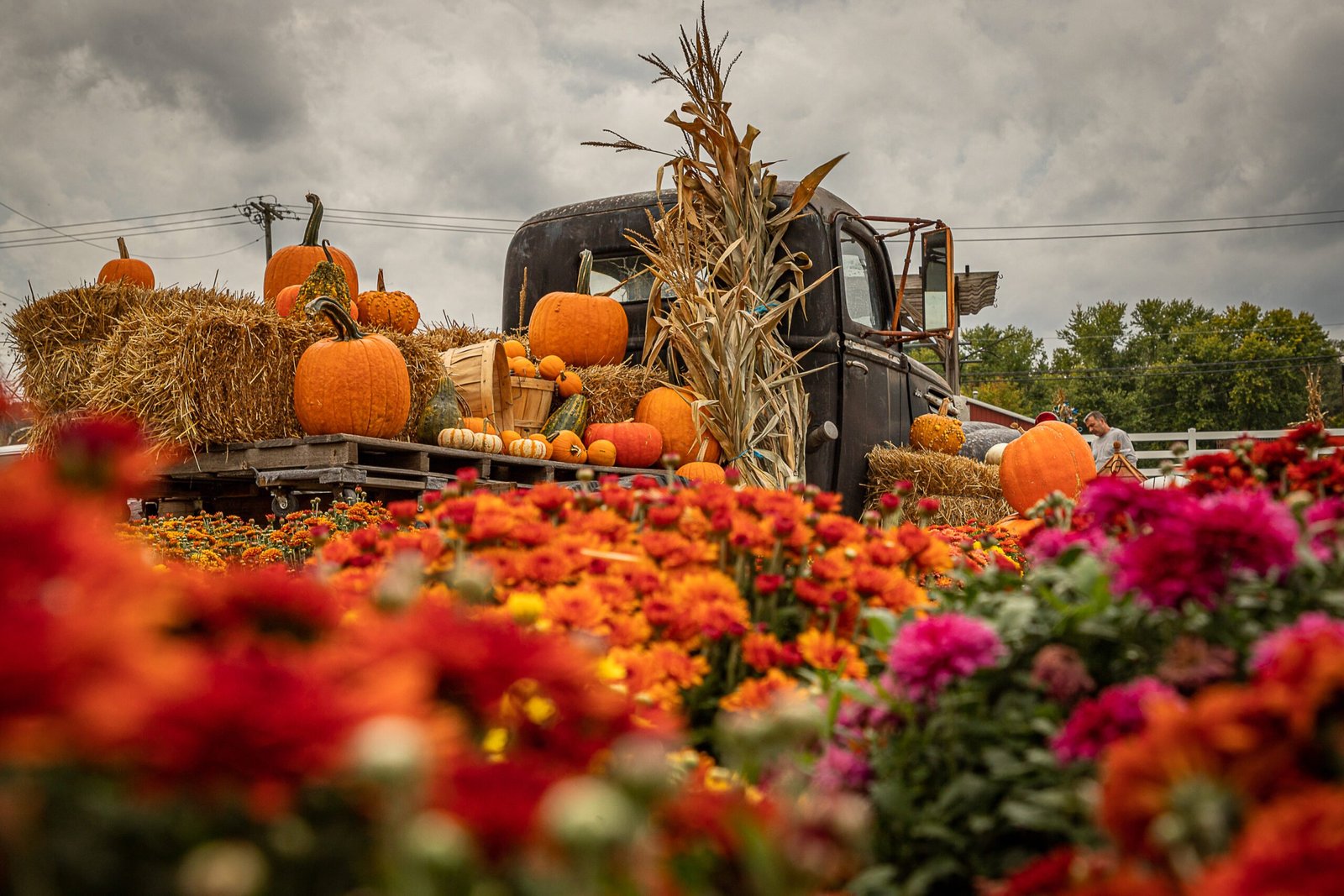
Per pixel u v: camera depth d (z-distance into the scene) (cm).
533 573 147
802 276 671
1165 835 67
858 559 177
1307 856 52
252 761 47
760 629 173
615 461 630
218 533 394
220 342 480
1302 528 158
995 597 159
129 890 53
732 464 650
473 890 52
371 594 135
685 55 655
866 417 728
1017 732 126
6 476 58
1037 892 88
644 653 139
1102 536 173
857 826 70
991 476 782
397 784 46
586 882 50
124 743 48
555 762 72
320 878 56
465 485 210
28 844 49
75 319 567
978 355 6284
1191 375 5428
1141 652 134
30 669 43
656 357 701
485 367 571
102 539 57
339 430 494
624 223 740
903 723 135
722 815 76
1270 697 70
